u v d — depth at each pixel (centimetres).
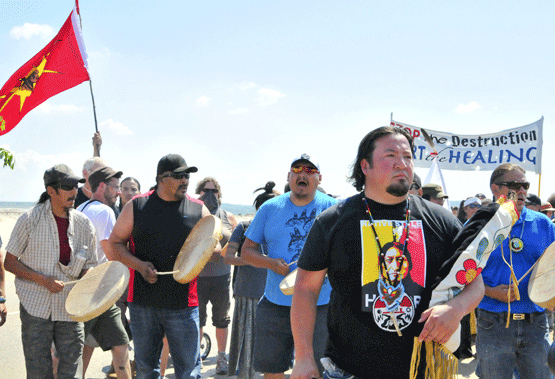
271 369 417
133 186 668
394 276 213
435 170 906
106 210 488
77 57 785
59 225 408
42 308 390
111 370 545
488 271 365
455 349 210
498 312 360
